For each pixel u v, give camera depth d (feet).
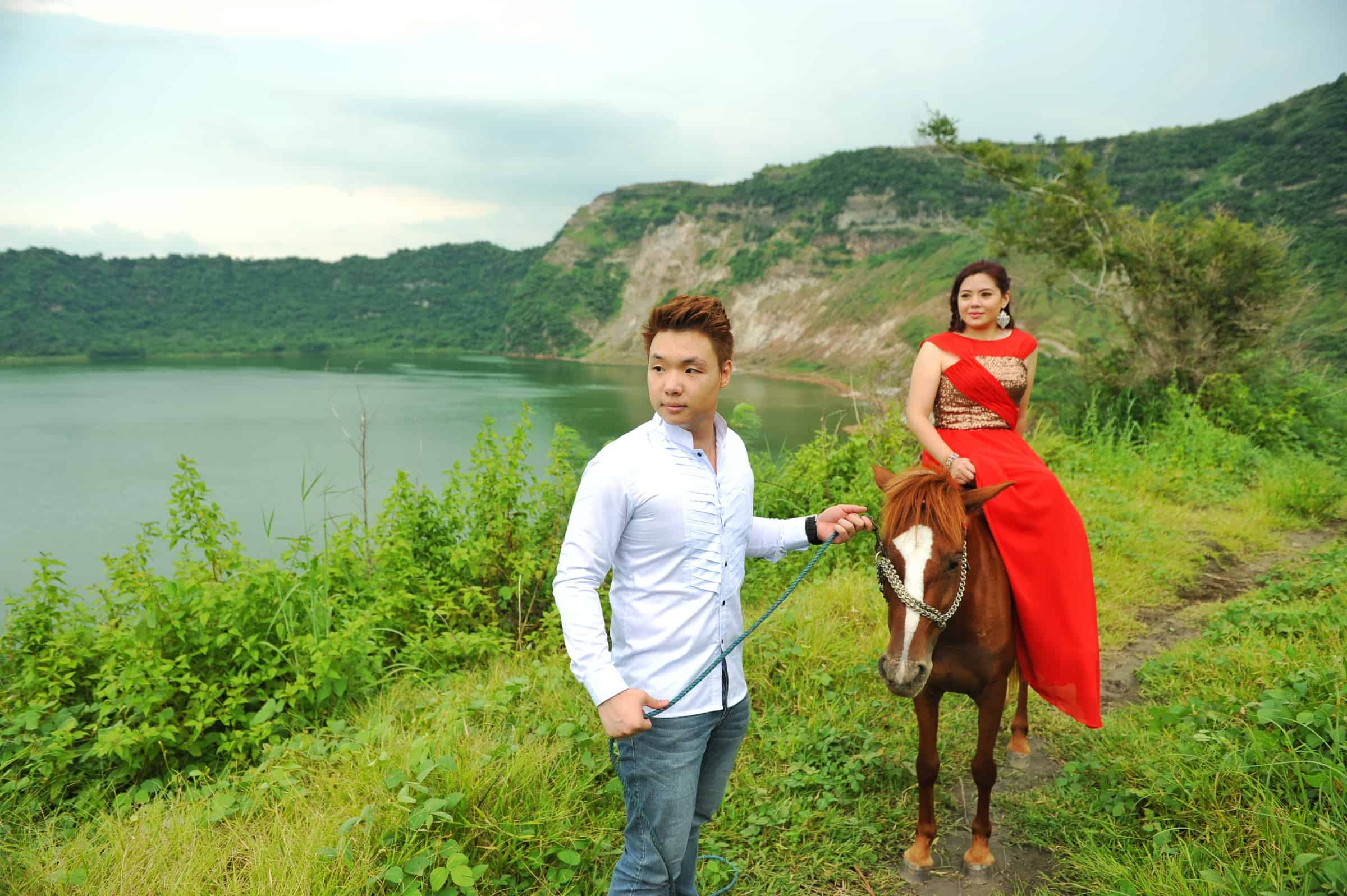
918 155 588.09
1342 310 64.23
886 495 8.78
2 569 80.89
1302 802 8.57
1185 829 9.08
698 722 6.42
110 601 15.51
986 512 9.86
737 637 6.85
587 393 294.66
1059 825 10.04
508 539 20.51
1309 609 15.75
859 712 12.71
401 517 20.58
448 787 9.47
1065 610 9.80
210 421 217.15
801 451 26.03
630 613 6.43
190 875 8.59
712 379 6.39
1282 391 42.14
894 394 28.99
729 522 6.66
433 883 8.01
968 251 429.38
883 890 9.20
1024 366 11.60
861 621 16.22
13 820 10.88
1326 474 31.99
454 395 287.07
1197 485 30.42
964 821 10.47
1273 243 43.47
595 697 5.69
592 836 9.46
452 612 18.10
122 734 12.01
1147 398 44.65
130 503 115.55
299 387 341.21
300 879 8.11
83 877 8.65
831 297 478.18
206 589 14.80
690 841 7.37
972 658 9.12
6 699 13.43
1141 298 46.98
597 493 6.19
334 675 13.73
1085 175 49.75
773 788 10.90
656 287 639.76
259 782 11.10
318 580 16.93
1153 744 10.91
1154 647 16.35
